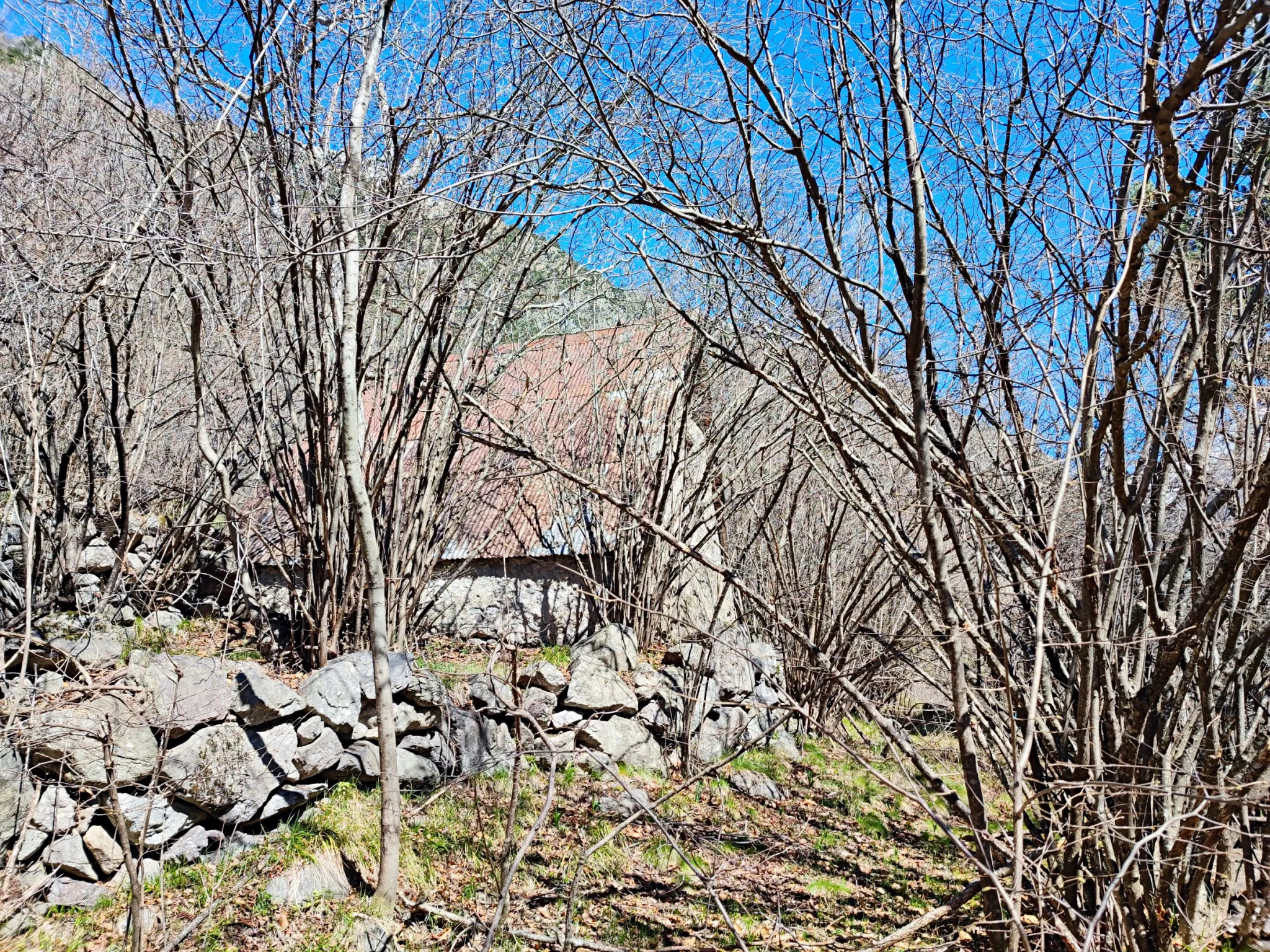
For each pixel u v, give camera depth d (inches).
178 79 191.8
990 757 147.4
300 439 243.1
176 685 144.5
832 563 350.0
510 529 328.8
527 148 215.2
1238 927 143.6
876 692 342.3
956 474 134.0
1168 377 149.4
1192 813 116.0
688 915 184.1
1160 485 153.1
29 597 160.4
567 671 262.4
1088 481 134.4
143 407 277.0
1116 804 140.0
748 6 131.6
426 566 261.9
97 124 233.8
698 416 349.1
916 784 136.0
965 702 119.4
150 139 190.4
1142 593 153.8
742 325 203.2
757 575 367.6
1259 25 122.3
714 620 279.7
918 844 248.1
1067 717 148.5
